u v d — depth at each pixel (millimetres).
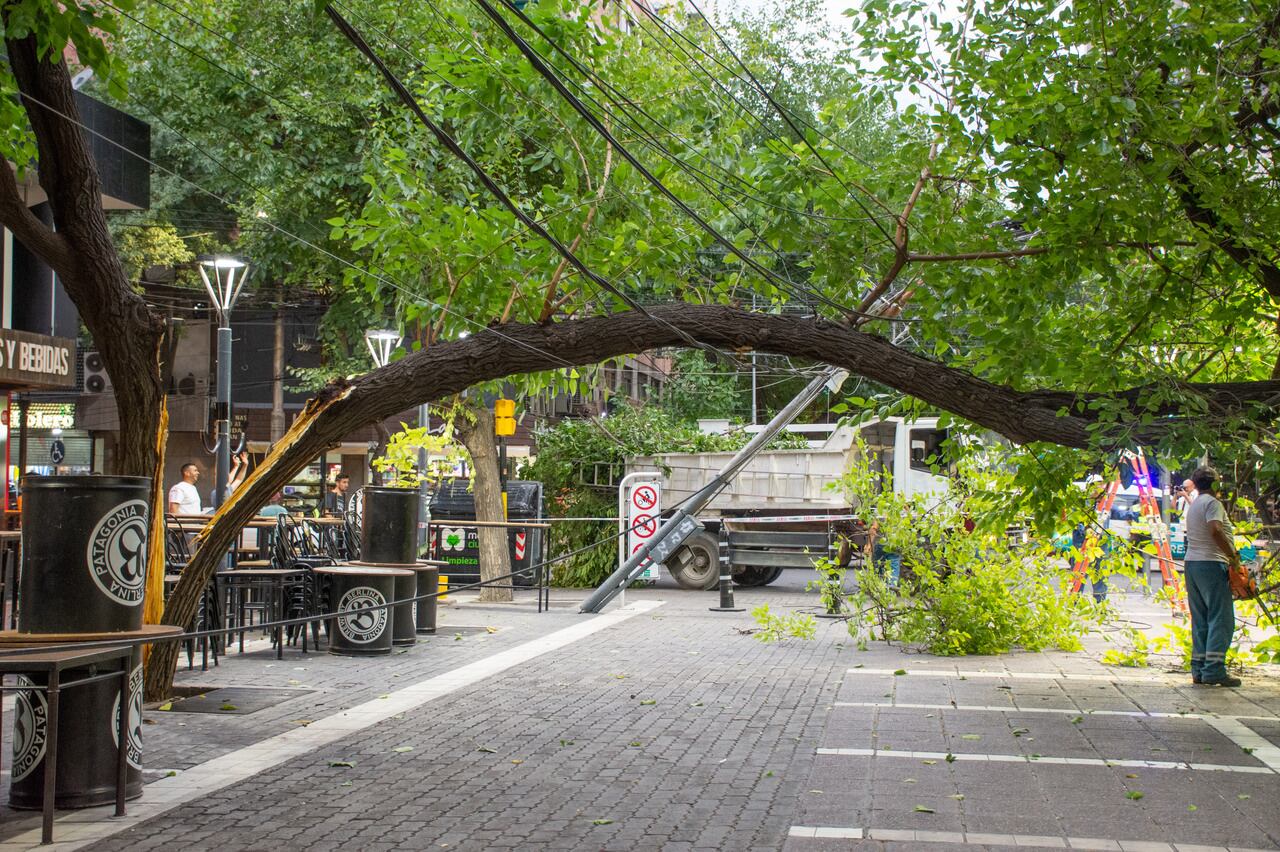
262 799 7160
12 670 6168
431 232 10562
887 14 10094
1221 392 10000
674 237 11125
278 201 21812
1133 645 14109
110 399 35531
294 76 21297
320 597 14297
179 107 21750
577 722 9734
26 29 7477
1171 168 9383
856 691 11023
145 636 6914
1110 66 9359
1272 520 11508
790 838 6125
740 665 13180
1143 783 7285
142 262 29078
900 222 10328
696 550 24953
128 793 7121
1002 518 11133
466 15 11219
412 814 6812
